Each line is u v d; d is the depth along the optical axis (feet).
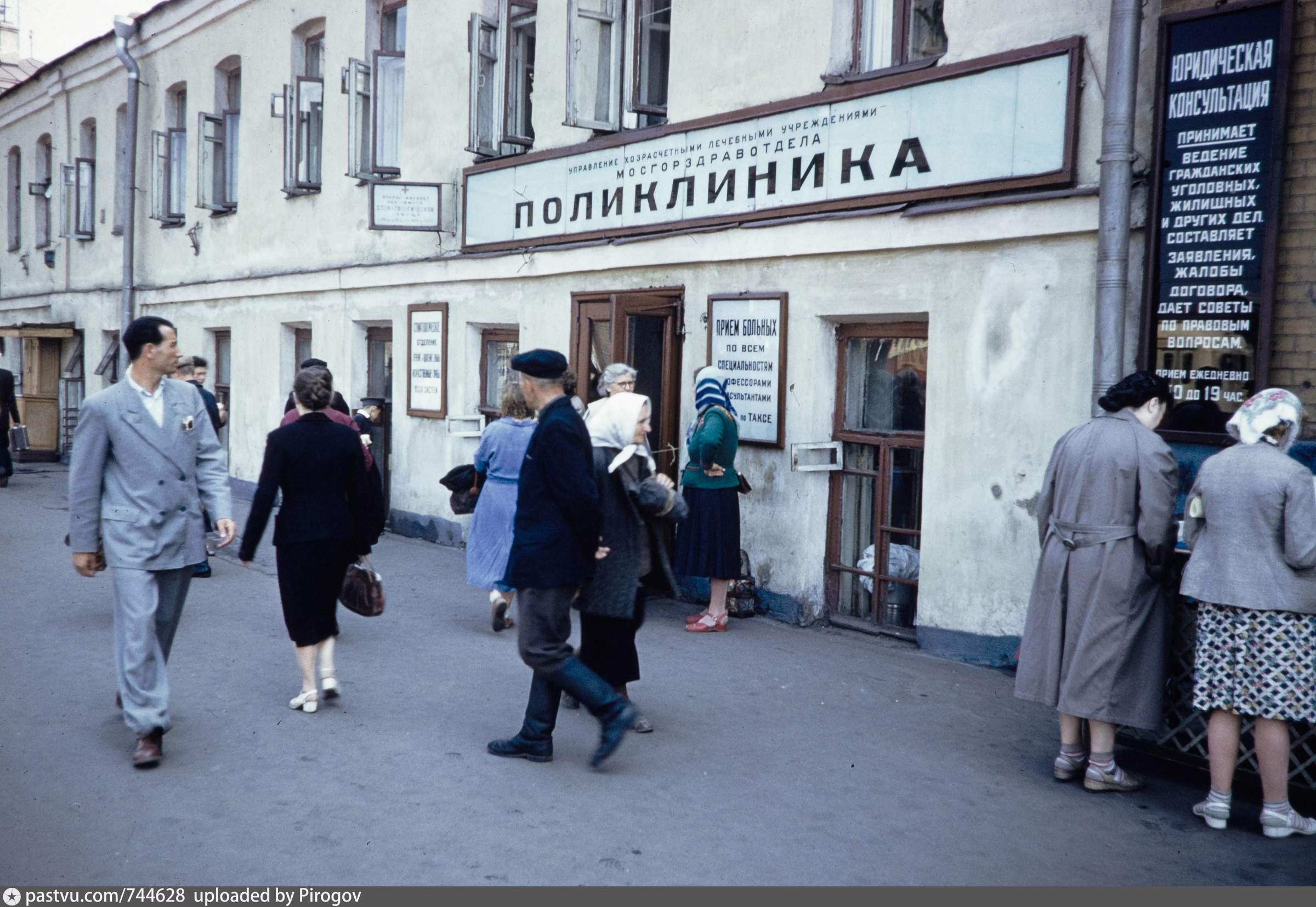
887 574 25.57
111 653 23.31
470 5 37.47
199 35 55.77
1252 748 15.98
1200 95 18.99
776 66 26.78
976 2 22.70
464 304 37.91
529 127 36.04
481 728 18.66
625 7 30.58
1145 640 15.87
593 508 16.08
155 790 15.79
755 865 13.62
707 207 28.35
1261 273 18.34
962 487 23.12
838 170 25.12
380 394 44.14
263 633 25.20
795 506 26.61
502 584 25.14
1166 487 15.51
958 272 23.04
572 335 31.37
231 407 53.62
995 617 22.66
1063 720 16.63
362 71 41.70
